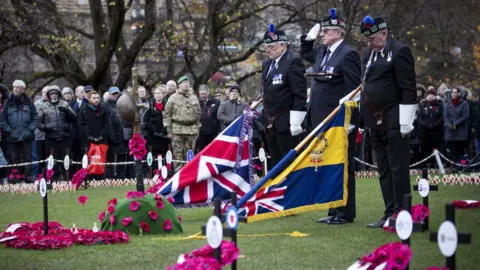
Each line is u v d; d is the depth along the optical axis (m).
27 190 34.03
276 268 15.02
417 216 17.94
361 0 66.19
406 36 65.19
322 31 21.58
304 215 23.25
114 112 38.25
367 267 12.50
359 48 59.16
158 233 19.36
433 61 83.38
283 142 23.22
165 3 63.66
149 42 60.50
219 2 59.06
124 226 19.22
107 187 36.09
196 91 59.28
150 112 37.03
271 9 69.56
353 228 20.11
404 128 19.64
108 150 38.44
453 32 85.75
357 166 40.47
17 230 19.41
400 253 12.02
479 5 82.75
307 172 20.09
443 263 15.17
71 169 38.16
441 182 33.56
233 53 66.75
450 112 41.19
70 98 40.72
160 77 60.72
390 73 19.92
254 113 23.33
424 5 71.56
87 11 76.12
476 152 41.38
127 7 53.75
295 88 22.75
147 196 19.75
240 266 15.24
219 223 11.86
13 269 15.30
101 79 55.66
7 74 60.69
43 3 54.91
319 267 15.10
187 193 22.62
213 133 39.28
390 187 20.52
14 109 36.78
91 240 17.92
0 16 52.47
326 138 20.30
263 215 19.70
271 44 23.11
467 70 81.00
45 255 16.66
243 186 23.00
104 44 56.78
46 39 54.75
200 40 59.75
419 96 43.75
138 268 15.23
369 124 20.33
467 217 21.80
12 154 36.84
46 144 37.38
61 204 27.72
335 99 21.25
